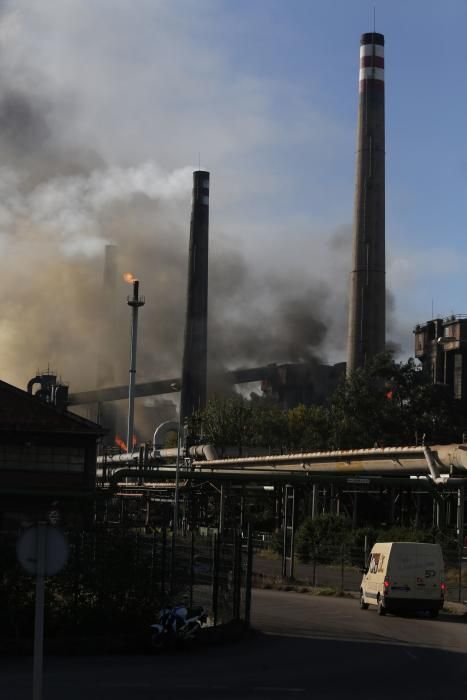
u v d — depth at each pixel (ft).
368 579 129.08
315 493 258.37
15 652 75.56
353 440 342.23
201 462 320.29
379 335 456.86
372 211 463.42
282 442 418.72
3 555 79.66
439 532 208.33
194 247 554.05
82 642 77.00
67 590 81.15
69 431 158.20
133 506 303.48
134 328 434.30
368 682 62.08
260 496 290.97
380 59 472.85
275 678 63.36
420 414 349.20
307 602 142.00
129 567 82.74
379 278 460.14
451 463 200.85
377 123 469.16
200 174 559.79
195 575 116.47
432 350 460.14
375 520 280.72
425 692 57.52
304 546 229.66
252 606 132.98
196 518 297.74
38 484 157.38
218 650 81.30
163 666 69.46
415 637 95.96
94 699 52.65
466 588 162.61
